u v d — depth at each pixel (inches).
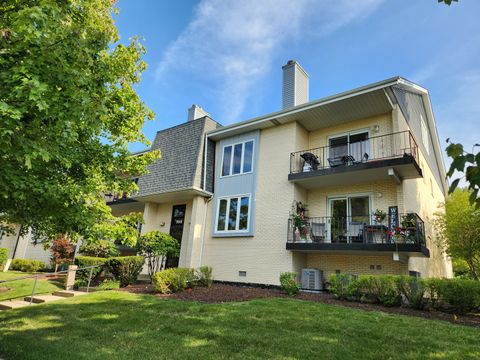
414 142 500.4
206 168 616.7
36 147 169.0
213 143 652.7
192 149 627.2
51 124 188.1
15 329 257.9
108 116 263.0
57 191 213.6
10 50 176.7
